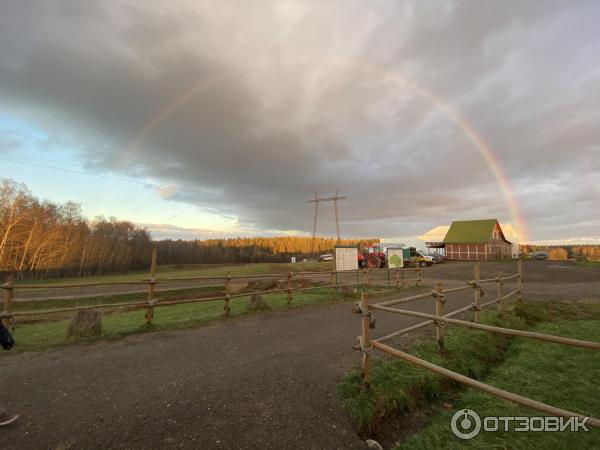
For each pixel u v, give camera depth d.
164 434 3.18
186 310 11.54
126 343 6.33
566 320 9.32
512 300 11.29
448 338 6.42
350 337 6.71
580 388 4.64
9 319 6.66
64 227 58.47
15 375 4.64
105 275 63.44
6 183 46.91
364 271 15.87
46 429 3.22
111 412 3.58
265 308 9.76
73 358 5.42
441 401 4.48
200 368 4.94
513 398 2.54
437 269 32.22
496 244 54.47
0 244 43.91
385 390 4.16
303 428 3.38
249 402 3.85
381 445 3.42
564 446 3.28
